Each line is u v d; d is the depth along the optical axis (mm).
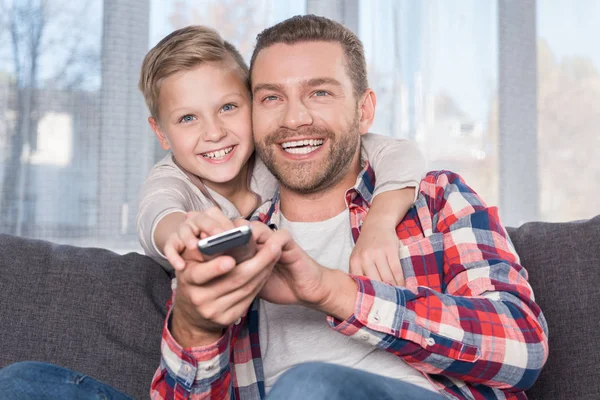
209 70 1356
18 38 2170
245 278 718
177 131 1372
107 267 1260
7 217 2127
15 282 1220
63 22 2197
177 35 1408
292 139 1170
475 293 988
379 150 1298
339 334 1062
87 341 1187
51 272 1241
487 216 1106
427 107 2377
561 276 1222
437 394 771
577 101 2479
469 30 2412
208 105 1347
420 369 933
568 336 1177
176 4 2264
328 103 1170
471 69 2408
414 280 1077
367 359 1030
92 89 2201
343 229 1188
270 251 718
